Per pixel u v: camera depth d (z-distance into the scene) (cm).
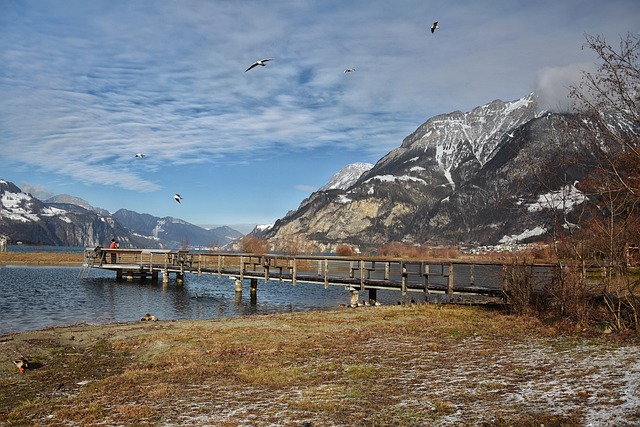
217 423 917
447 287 2920
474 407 952
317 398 1065
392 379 1214
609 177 1867
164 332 1969
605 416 838
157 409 1022
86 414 998
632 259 2064
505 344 1631
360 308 2798
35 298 3831
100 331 2055
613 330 1762
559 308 2153
